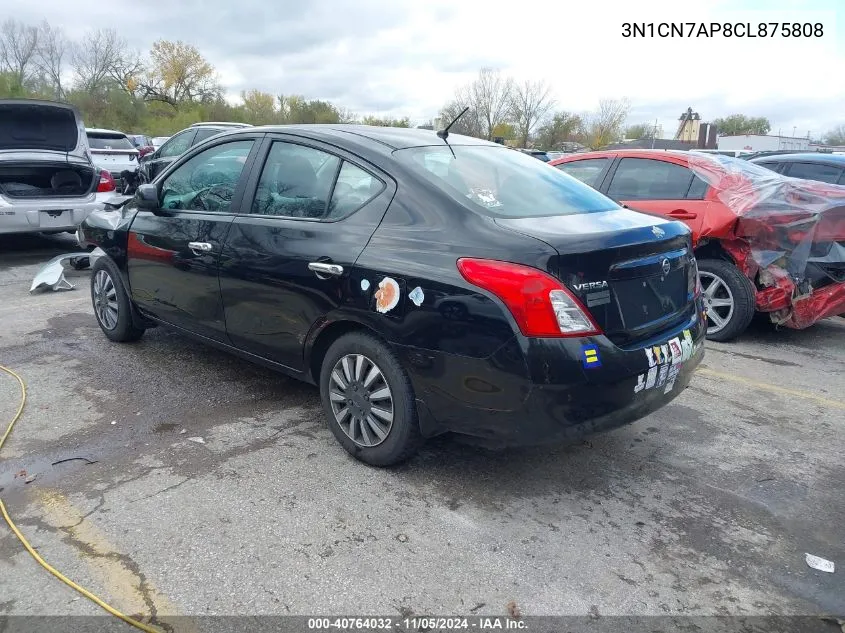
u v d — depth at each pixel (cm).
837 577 268
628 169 638
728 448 378
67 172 845
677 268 332
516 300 272
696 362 338
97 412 398
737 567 273
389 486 324
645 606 249
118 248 480
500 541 284
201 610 240
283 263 351
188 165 442
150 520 291
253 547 274
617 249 288
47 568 259
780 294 547
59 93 4772
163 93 5841
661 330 314
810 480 344
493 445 301
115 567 260
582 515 306
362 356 329
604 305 284
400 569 264
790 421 417
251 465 340
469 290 283
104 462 340
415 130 398
